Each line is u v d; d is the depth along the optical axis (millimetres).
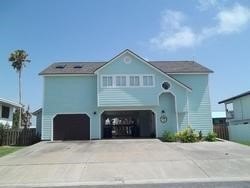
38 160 15938
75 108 27672
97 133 27453
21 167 14164
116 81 27188
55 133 27422
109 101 26906
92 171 13000
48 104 27656
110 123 31922
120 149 19422
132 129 31875
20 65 50625
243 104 36281
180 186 10305
